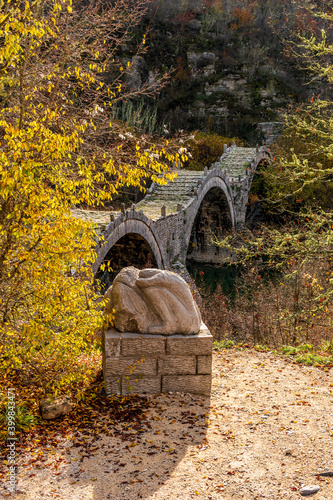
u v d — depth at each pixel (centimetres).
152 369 604
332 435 516
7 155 509
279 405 602
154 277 611
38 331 535
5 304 556
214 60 5600
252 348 902
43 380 607
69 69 609
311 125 1031
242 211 3738
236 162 3975
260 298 1484
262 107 5309
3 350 566
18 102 579
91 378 656
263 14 6016
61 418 555
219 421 555
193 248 3688
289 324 1302
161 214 2333
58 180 551
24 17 516
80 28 677
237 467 455
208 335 613
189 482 430
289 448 489
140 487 423
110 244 1620
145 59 5122
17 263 548
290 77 5562
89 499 405
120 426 534
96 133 672
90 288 625
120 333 609
